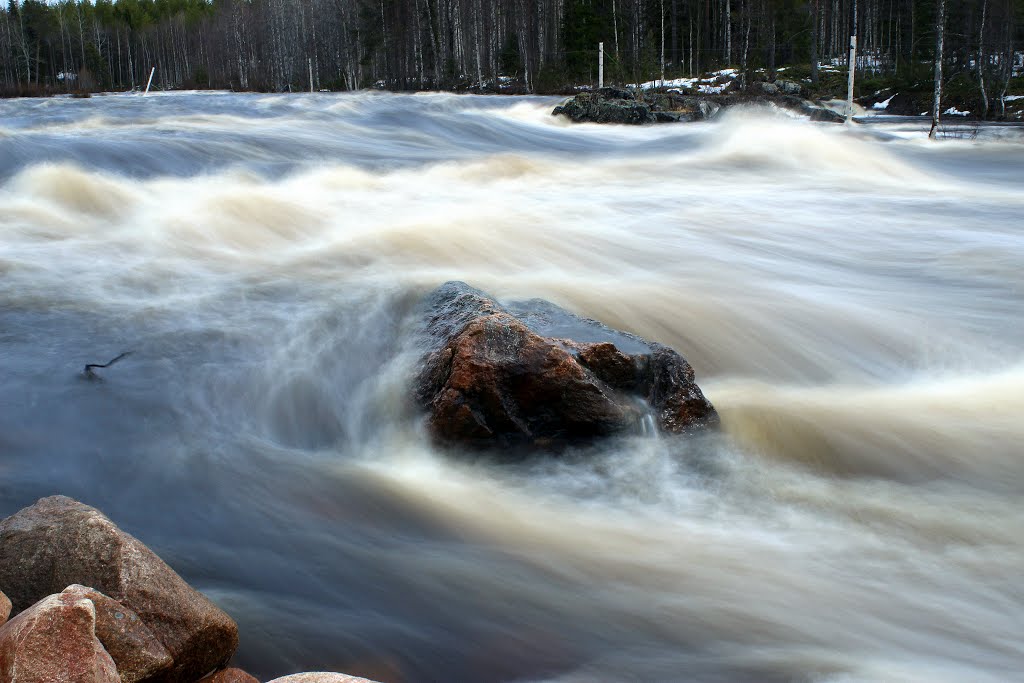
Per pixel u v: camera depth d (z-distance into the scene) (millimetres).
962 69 48250
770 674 3826
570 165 17922
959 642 4062
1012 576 4578
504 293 8125
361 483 5352
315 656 3893
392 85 69562
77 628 2889
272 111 27906
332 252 9586
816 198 14594
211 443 5742
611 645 4035
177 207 11234
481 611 4238
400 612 4211
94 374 6391
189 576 4398
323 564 4555
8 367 6418
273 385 6453
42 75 109375
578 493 5348
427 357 6113
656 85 55406
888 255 10625
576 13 68625
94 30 113750
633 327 7840
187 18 122375
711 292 8609
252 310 7672
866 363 7609
